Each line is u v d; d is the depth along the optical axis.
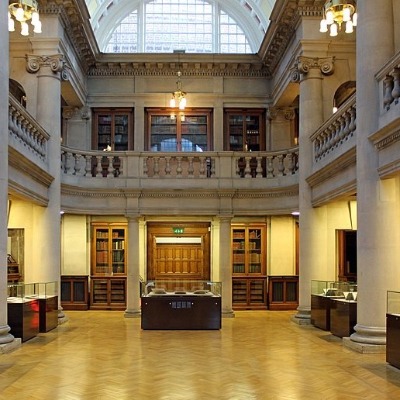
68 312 15.55
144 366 8.08
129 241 14.75
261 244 16.56
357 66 9.14
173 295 12.16
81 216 16.42
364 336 8.98
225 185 14.73
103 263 16.42
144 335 11.23
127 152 14.79
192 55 16.27
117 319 13.96
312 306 12.53
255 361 8.42
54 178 12.73
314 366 8.00
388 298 8.04
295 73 13.20
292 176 14.33
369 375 7.37
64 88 14.49
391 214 8.70
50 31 12.73
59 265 12.91
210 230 16.78
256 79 16.84
